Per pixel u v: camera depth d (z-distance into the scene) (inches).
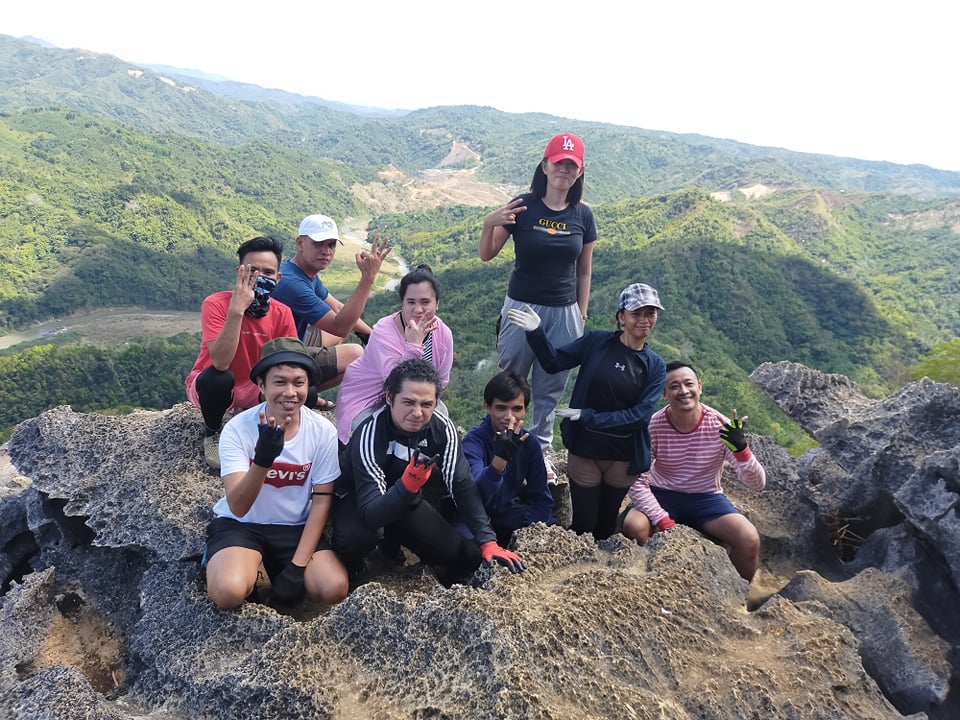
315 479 145.5
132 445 189.6
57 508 187.0
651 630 120.3
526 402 162.7
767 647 124.2
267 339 185.9
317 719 106.7
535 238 199.5
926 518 159.3
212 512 160.2
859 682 122.8
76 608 167.6
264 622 129.7
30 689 123.0
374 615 120.5
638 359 167.3
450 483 144.9
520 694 98.6
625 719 101.4
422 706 104.3
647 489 179.9
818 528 195.5
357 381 173.6
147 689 130.8
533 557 138.0
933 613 154.7
